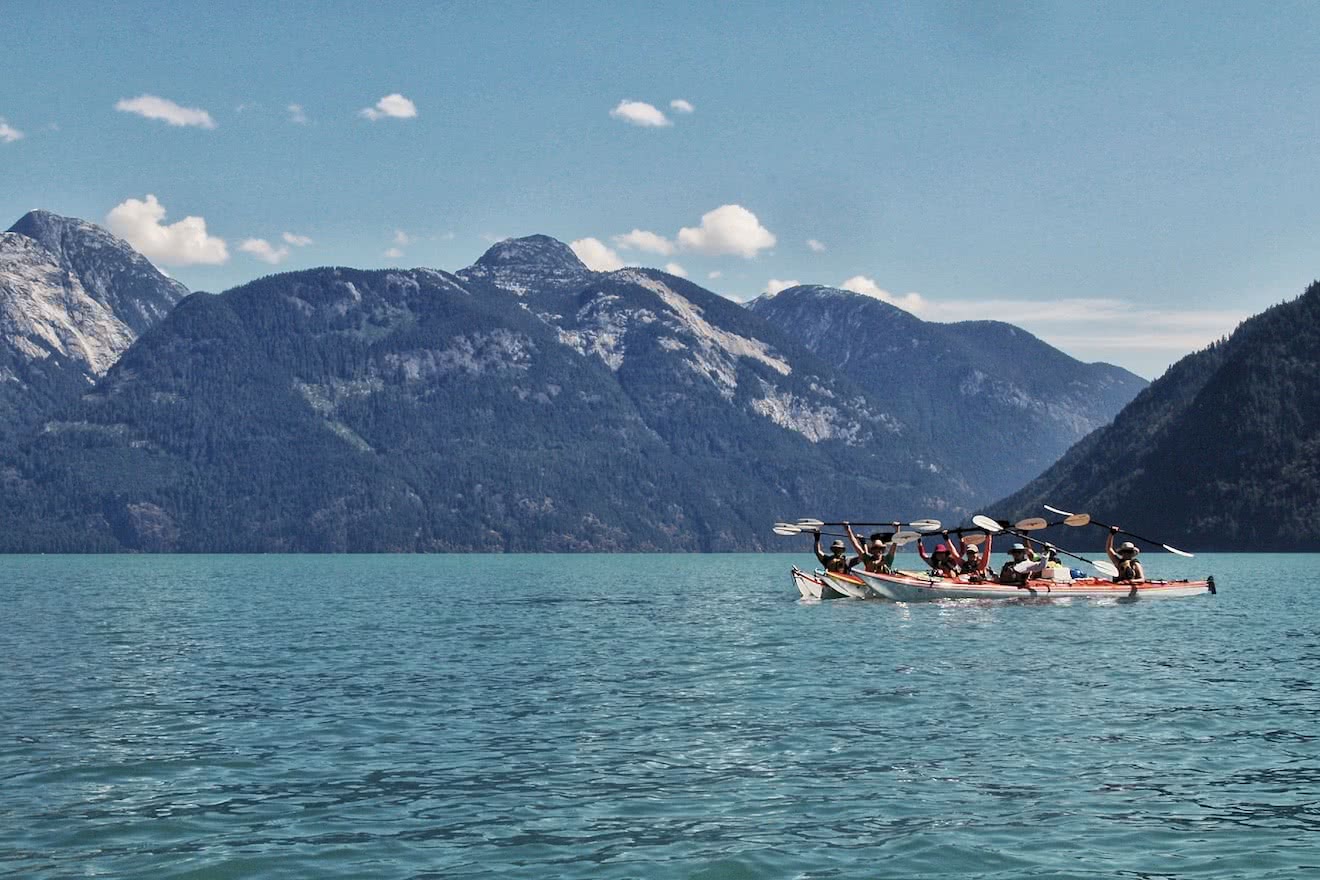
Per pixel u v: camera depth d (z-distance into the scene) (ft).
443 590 404.77
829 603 274.57
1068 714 110.42
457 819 74.90
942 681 133.28
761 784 83.35
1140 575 288.92
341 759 92.38
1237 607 253.24
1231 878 63.16
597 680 137.28
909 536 278.87
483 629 215.72
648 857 67.15
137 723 108.68
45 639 197.06
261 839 70.85
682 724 106.63
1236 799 78.43
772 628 206.49
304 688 131.54
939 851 67.82
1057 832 71.31
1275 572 522.47
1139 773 85.87
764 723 106.73
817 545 286.05
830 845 69.15
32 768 89.30
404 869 65.36
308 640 193.26
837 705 116.57
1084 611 238.27
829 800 78.95
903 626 205.77
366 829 72.84
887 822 73.67
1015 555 278.26
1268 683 130.72
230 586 454.81
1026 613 233.76
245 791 82.12
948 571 274.77
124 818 75.36
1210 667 145.28
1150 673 139.54
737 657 160.04
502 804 78.38
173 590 416.26
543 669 148.66
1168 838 69.92
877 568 277.64
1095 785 82.38
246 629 218.59
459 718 110.73
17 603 320.70
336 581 518.78
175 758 92.84
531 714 112.68
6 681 138.82
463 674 143.95
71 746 97.76
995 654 160.45
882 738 99.25
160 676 143.23
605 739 99.86
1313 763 88.79
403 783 84.28
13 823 74.28
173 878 64.13
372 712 114.42
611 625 222.28
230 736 102.06
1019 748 94.84
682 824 73.61
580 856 67.41
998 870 64.75
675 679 137.59
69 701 122.42
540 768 88.89
